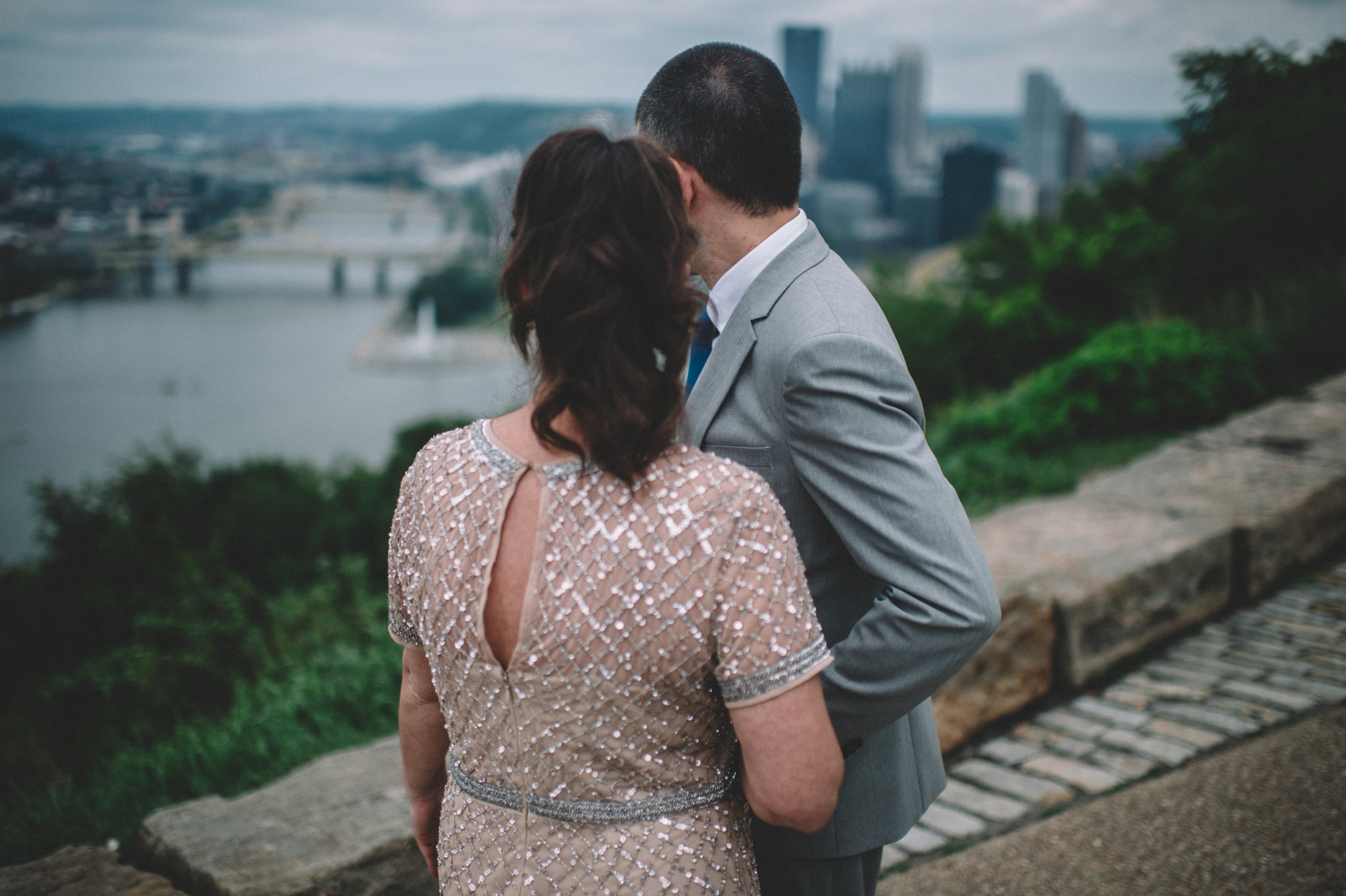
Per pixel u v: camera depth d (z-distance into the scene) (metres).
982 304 20.14
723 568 0.75
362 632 5.43
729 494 0.77
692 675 0.77
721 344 1.10
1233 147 8.41
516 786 0.81
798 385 0.98
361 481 17.03
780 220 1.11
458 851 0.85
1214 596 3.26
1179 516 3.51
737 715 0.78
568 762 0.78
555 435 0.75
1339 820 2.01
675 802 0.81
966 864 2.03
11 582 10.79
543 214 0.76
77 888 1.82
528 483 0.78
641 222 0.75
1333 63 8.30
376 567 9.52
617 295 0.73
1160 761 2.37
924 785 1.22
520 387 0.80
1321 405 5.10
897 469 0.94
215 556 10.36
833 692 0.97
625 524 0.75
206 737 3.62
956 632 0.92
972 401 12.45
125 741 4.28
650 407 0.74
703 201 1.10
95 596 8.72
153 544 10.46
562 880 0.79
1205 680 2.80
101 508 15.24
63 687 4.57
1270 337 7.28
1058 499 3.93
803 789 0.78
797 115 1.12
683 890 0.79
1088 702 2.74
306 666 4.93
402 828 1.94
